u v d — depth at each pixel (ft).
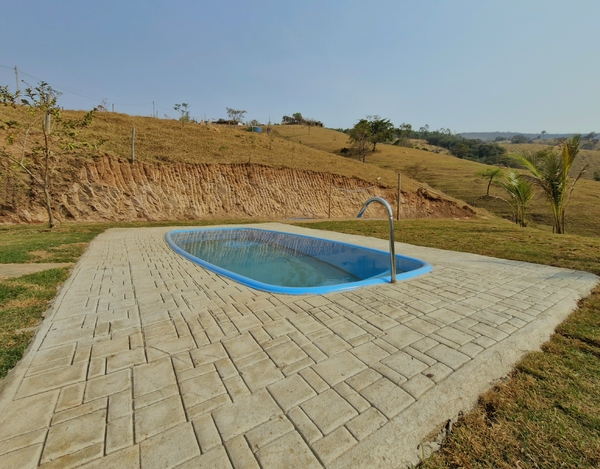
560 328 7.76
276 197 53.11
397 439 4.16
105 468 3.66
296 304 9.10
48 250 16.88
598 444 4.15
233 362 5.99
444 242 21.36
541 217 70.03
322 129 193.98
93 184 37.11
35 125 35.65
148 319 8.02
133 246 18.74
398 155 138.92
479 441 4.29
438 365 5.83
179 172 45.09
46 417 4.48
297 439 4.09
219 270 12.93
